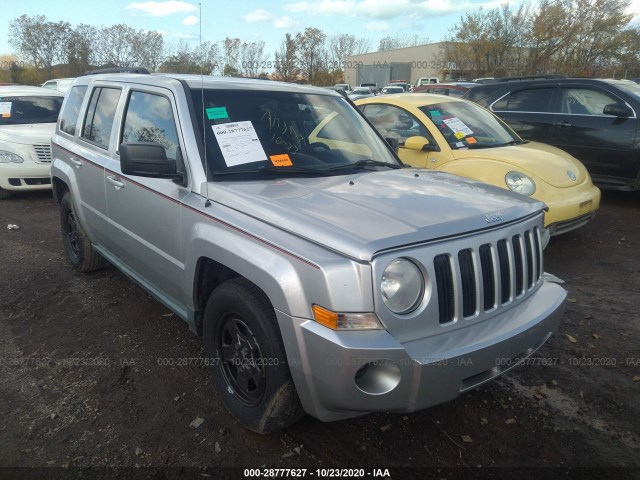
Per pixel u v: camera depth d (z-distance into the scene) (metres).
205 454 2.76
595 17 35.56
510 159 5.73
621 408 3.18
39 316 4.35
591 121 7.75
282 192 2.94
